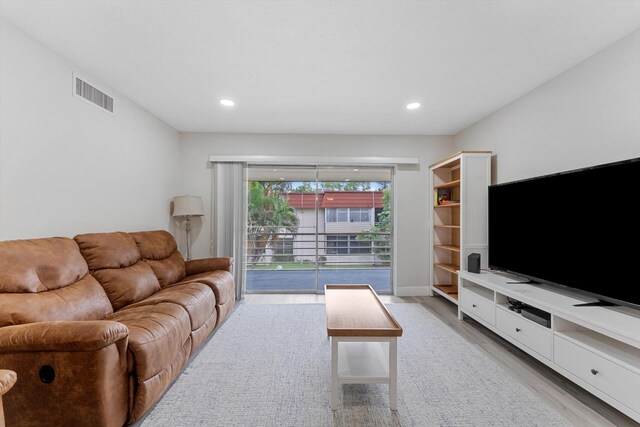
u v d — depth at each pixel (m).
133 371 1.53
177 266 3.20
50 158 2.18
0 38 1.83
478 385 1.96
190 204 3.87
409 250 4.36
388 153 4.36
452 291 3.84
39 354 1.34
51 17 1.83
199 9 1.75
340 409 1.72
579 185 2.08
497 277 2.90
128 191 3.12
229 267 3.42
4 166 1.86
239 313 3.46
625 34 1.98
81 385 1.33
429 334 2.82
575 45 2.10
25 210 2.00
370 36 2.01
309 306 3.72
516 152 3.07
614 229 1.83
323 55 2.25
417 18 1.82
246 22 1.87
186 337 2.05
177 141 4.20
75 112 2.41
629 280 1.74
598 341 1.79
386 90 2.86
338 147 4.34
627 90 1.99
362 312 2.06
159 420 1.62
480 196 3.34
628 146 1.99
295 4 1.70
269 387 1.94
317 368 2.18
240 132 4.28
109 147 2.83
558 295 2.24
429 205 4.36
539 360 2.10
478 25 1.88
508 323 2.43
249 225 4.49
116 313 2.04
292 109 3.38
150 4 1.71
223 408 1.72
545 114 2.70
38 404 1.35
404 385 1.96
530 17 1.80
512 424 1.59
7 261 1.62
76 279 2.01
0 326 1.46
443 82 2.70
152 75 2.59
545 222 2.39
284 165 4.41
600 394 1.64
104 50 2.20
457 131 4.20
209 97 3.05
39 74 2.09
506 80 2.65
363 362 1.97
